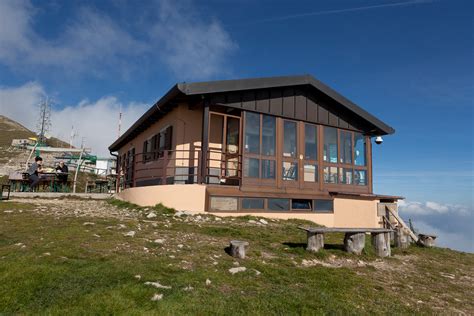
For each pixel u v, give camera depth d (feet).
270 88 39.63
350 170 45.73
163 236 21.56
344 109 45.68
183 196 33.47
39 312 10.07
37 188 53.47
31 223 23.11
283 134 40.45
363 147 48.06
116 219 26.76
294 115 41.39
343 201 43.09
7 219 24.50
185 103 39.47
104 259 15.31
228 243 21.45
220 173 36.86
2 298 10.77
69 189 57.26
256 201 35.65
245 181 36.63
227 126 41.81
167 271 14.51
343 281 16.11
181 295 11.98
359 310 12.73
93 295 11.21
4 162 142.20
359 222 44.06
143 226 24.39
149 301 11.26
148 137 51.88
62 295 11.16
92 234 20.07
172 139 40.86
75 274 13.05
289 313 11.68
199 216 30.81
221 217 32.22
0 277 12.26
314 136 43.11
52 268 13.38
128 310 10.45
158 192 34.65
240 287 13.83
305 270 17.19
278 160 39.42
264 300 12.50
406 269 20.49
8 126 260.62
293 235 26.40
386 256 22.93
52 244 17.21
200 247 19.54
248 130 37.83
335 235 28.89
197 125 39.99
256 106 38.52
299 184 40.57
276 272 16.31
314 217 39.24
